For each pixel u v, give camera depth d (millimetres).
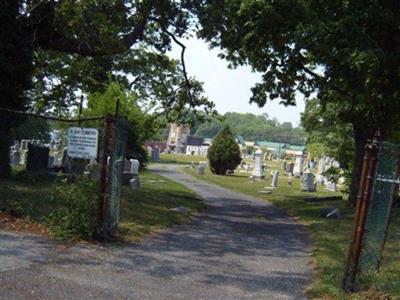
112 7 16484
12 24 15070
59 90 24469
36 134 35344
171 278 7672
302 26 16531
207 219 16031
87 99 31578
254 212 20109
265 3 16750
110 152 9562
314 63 20047
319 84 21438
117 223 10695
